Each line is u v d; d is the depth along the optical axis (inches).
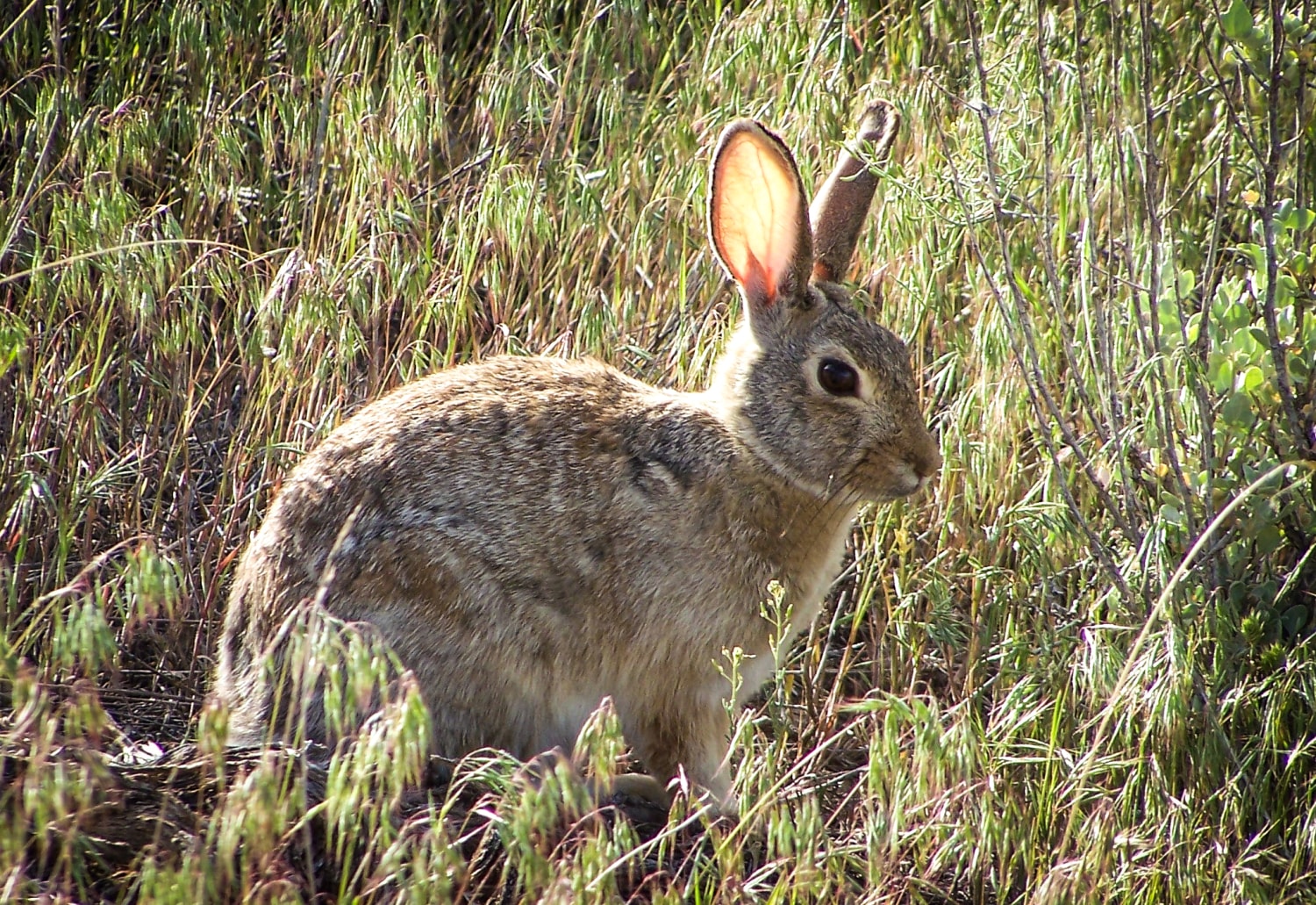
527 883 251.9
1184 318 377.4
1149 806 336.5
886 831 292.8
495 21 547.2
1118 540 395.2
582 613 348.5
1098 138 419.2
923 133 443.2
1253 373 365.7
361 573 337.1
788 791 314.3
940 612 378.9
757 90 480.4
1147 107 373.1
